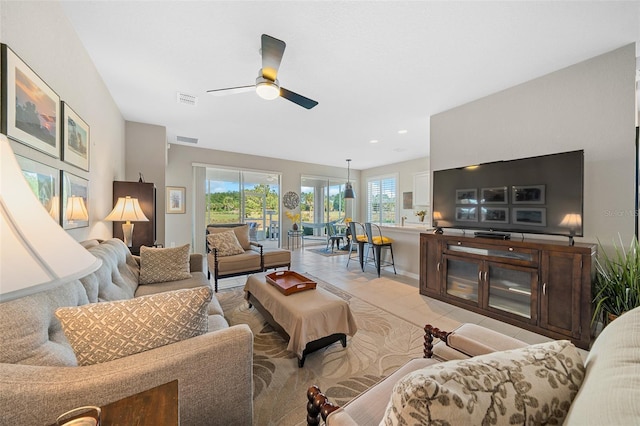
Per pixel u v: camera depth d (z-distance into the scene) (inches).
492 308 101.7
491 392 18.9
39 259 23.4
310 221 314.5
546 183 92.0
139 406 27.2
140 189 133.9
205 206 239.1
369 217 339.6
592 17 70.0
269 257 147.5
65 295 44.1
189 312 38.9
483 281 104.4
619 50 84.4
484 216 110.3
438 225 129.4
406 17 70.2
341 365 71.9
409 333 90.6
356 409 35.4
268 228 277.0
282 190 283.0
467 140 126.6
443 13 68.7
